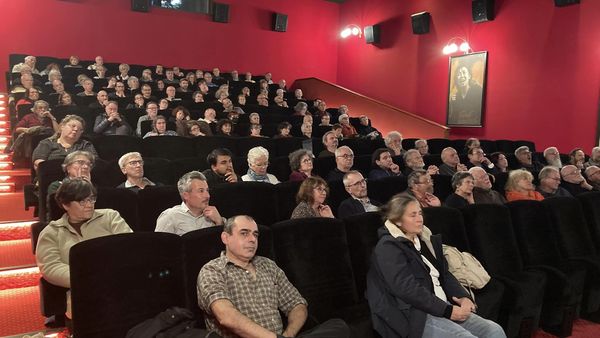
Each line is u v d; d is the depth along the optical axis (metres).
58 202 2.20
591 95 6.18
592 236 3.36
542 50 6.72
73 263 1.74
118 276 1.80
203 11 9.38
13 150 4.37
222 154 3.45
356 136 6.87
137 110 5.73
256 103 8.27
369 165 4.59
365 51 9.94
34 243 2.30
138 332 1.73
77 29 8.24
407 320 2.11
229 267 1.91
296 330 1.91
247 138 4.73
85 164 2.86
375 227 2.57
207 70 9.50
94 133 5.04
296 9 10.36
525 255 2.98
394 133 5.15
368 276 2.28
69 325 2.05
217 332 1.77
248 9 9.85
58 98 5.85
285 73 10.35
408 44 8.91
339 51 10.67
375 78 9.70
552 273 2.75
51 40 8.04
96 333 1.73
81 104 6.29
